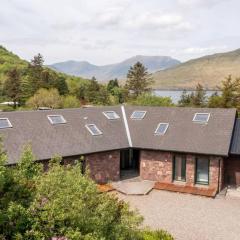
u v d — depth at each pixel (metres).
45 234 9.31
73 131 26.98
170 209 22.02
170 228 19.11
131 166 31.58
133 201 23.50
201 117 28.97
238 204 23.09
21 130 24.42
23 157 10.89
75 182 10.38
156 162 27.78
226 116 28.36
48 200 9.90
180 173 27.30
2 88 83.25
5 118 24.69
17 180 10.27
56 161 11.54
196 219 20.42
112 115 31.28
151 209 22.00
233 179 27.45
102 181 27.09
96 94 84.50
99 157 26.77
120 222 11.56
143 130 29.67
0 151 10.18
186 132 27.94
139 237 13.35
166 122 29.69
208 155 25.56
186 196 24.64
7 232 9.05
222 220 20.31
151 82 93.50
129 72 92.50
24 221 9.23
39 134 24.95
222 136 26.56
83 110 30.11
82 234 9.95
